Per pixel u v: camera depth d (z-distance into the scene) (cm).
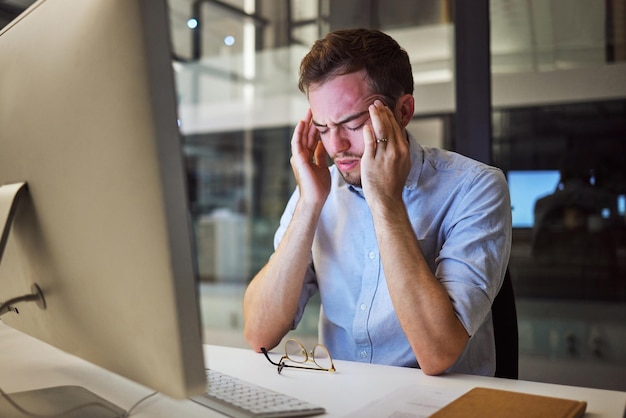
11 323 110
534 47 249
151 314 69
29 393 92
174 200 66
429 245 147
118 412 82
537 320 274
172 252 66
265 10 417
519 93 251
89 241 76
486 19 245
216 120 446
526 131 256
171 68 66
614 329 264
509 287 145
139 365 74
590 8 243
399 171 132
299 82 143
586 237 263
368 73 135
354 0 298
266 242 456
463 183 145
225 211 461
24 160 87
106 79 69
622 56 241
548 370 273
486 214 138
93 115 71
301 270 144
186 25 441
